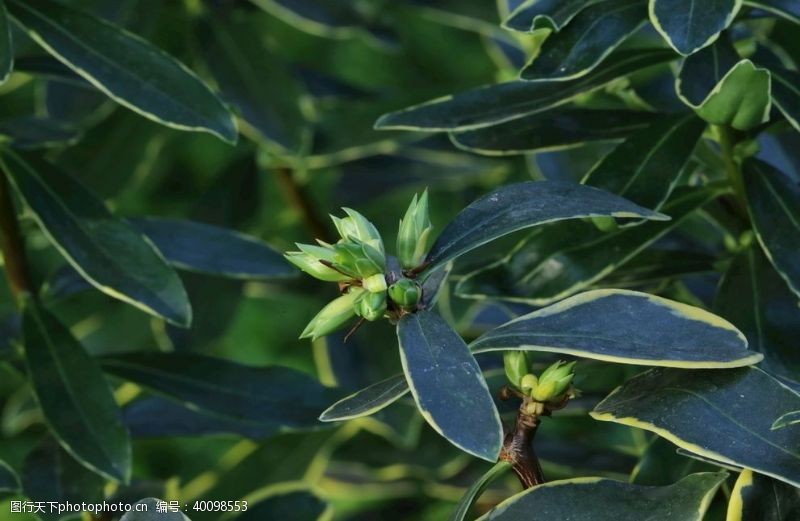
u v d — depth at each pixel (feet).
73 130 3.10
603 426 3.30
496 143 2.89
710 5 2.69
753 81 2.72
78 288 3.19
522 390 2.66
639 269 2.95
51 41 2.90
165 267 2.96
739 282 2.85
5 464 3.00
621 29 2.76
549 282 2.85
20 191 2.98
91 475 3.03
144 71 2.90
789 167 3.03
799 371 2.78
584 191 2.64
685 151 2.82
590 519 2.62
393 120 2.83
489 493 3.34
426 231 2.63
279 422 3.10
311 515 3.14
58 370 3.00
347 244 2.60
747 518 2.61
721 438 2.61
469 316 3.27
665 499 2.63
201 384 3.11
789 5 2.78
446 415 2.54
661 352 2.60
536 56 2.75
